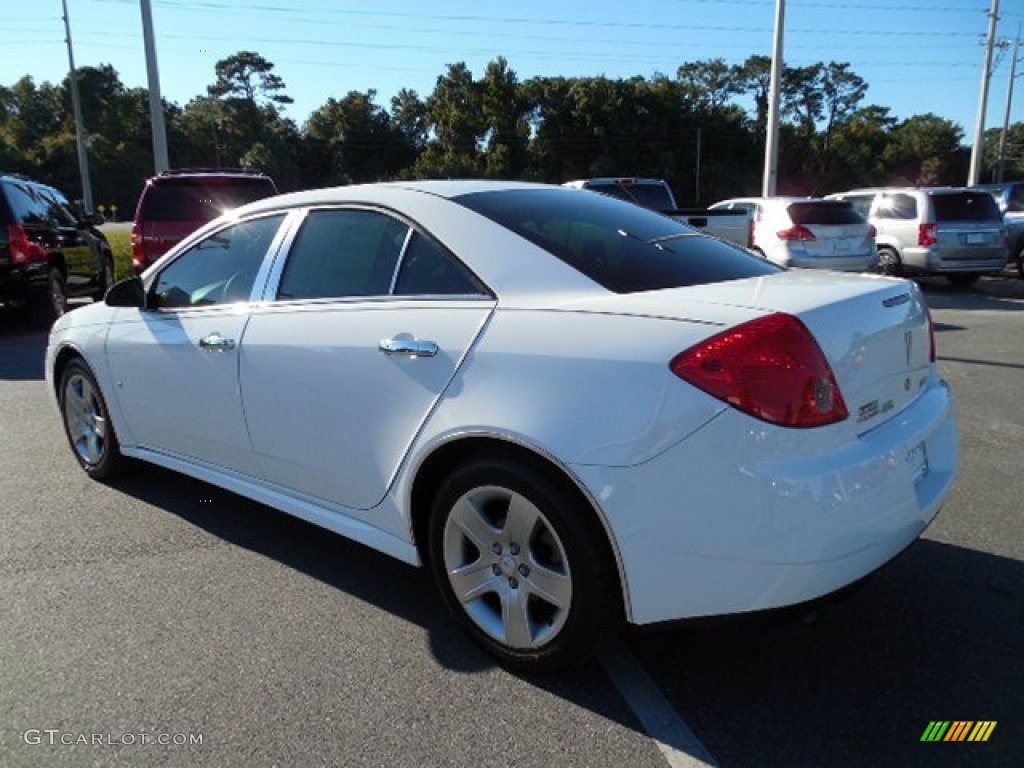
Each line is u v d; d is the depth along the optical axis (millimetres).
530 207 3094
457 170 80625
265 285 3436
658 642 2900
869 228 11656
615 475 2312
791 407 2197
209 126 102125
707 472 2211
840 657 2787
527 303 2641
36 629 3006
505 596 2676
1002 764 2254
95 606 3176
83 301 13453
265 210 3607
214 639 2934
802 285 2699
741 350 2215
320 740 2385
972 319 10445
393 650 2861
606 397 2342
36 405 6355
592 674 2703
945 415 2848
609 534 2355
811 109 102125
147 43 16375
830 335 2330
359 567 3518
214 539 3812
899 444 2447
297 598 3242
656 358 2297
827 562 2213
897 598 3170
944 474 2789
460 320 2723
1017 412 5836
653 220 3408
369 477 2990
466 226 2902
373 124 106875
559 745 2354
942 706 2512
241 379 3412
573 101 80375
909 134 98438
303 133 108875
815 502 2174
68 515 4105
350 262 3166
